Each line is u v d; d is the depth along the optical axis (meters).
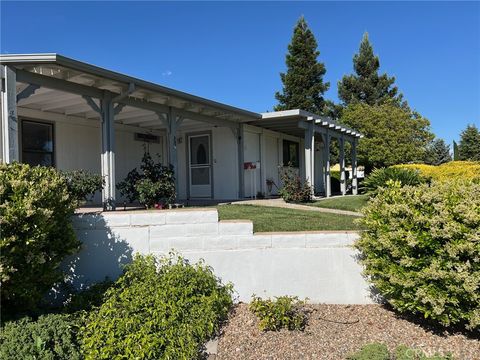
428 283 3.30
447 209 3.32
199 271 4.00
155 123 11.88
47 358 2.71
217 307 3.73
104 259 4.25
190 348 3.12
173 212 4.33
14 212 2.96
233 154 12.59
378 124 24.31
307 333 3.55
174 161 9.55
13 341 2.74
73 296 3.84
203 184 13.18
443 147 34.53
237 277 4.34
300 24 31.95
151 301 3.44
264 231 5.04
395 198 3.69
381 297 4.20
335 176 21.16
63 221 3.61
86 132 10.67
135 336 3.04
